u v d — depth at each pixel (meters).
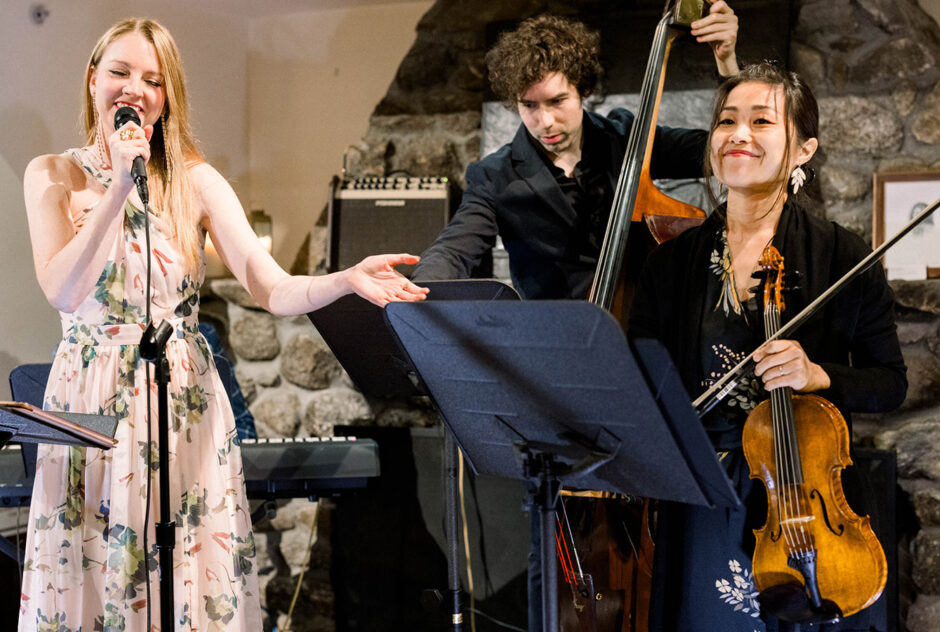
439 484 3.00
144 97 1.73
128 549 1.64
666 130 2.52
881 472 2.57
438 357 1.38
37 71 3.08
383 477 3.06
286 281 1.75
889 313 1.73
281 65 3.45
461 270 2.36
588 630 1.90
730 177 1.75
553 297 2.44
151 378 1.68
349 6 3.33
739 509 1.63
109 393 1.66
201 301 3.28
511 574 2.92
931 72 2.66
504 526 2.93
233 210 1.84
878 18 2.69
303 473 2.37
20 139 3.04
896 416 2.61
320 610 3.15
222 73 3.41
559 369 1.27
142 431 1.67
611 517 1.90
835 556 1.51
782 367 1.55
